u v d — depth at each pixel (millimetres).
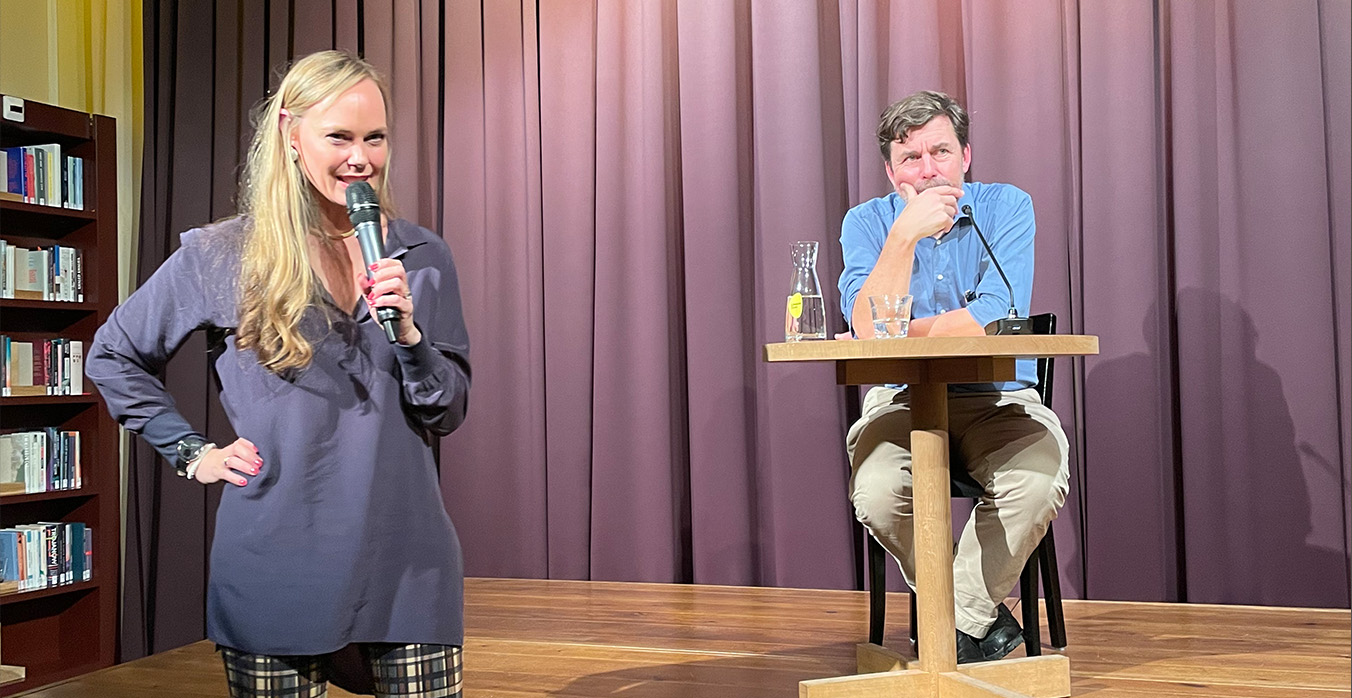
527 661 2551
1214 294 3027
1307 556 2930
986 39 3199
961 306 2521
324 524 1232
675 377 3639
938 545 1964
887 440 2232
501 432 3795
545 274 3742
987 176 3205
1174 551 3117
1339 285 2896
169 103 4223
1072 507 3133
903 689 1941
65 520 3908
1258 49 2955
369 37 3965
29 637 3895
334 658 1309
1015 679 2027
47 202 3744
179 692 2449
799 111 3385
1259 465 2975
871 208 2658
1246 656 2383
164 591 4113
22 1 4082
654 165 3572
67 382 3797
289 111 1252
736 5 3539
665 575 3562
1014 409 2209
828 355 1813
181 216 4172
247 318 1228
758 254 3484
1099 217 3104
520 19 3811
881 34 3344
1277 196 2939
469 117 3857
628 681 2346
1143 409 3053
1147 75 3057
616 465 3615
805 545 3391
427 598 1278
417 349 1241
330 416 1248
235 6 4168
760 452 3510
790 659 2486
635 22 3613
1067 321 3150
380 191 1321
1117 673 2246
